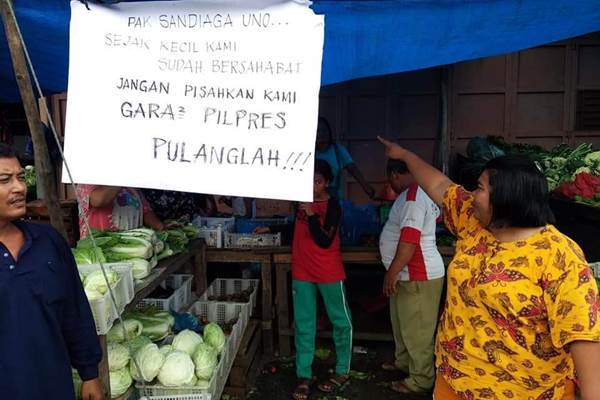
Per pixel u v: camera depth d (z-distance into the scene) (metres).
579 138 5.96
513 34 2.38
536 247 1.61
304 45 1.86
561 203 3.93
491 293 1.65
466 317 1.78
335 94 6.08
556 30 2.34
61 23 2.44
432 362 3.36
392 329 3.85
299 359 3.41
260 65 1.88
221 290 4.12
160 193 4.50
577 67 5.86
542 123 5.99
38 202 4.98
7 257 1.61
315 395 3.44
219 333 2.80
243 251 3.84
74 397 1.80
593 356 1.47
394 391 3.47
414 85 6.00
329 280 3.32
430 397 3.40
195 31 1.92
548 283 1.56
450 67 5.90
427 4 2.34
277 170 1.88
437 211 3.26
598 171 4.39
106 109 1.97
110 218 2.88
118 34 1.96
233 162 1.91
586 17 2.29
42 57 2.78
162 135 1.95
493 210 1.66
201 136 1.93
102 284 2.05
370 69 2.54
